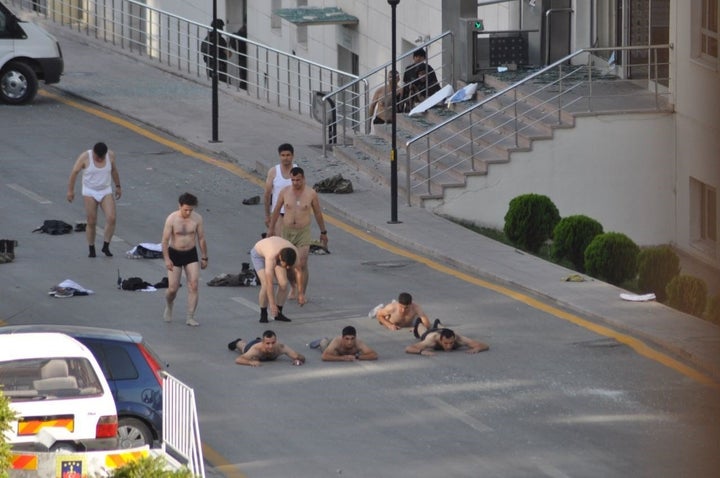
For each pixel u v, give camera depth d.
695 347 66.12
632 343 68.00
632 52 104.75
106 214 82.50
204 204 96.06
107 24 160.25
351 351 65.56
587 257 82.06
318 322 71.38
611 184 95.56
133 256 82.94
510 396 60.78
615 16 106.94
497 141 95.75
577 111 95.12
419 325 69.00
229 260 83.19
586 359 65.75
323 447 54.91
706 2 91.75
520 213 87.38
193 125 117.50
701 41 92.69
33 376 47.47
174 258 69.94
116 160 106.81
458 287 78.12
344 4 138.88
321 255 84.94
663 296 80.00
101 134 114.62
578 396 60.81
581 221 84.94
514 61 110.69
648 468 52.62
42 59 123.62
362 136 106.44
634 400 60.44
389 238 88.56
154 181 101.38
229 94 128.75
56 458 42.34
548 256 87.69
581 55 110.06
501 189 94.31
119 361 50.78
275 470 52.53
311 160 105.50
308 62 121.44
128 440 50.22
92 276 78.94
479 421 57.75
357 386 62.03
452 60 109.69
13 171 102.44
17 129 115.06
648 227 96.50
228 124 118.50
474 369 64.25
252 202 96.44
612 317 71.25
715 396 61.00
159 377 51.09
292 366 64.81
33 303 73.56
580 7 110.00
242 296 76.00
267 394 61.00
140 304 73.94
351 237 88.69
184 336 68.75
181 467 41.16
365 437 56.00
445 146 98.50
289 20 134.75
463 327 70.56
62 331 51.47
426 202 93.62
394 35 89.50
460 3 109.62
